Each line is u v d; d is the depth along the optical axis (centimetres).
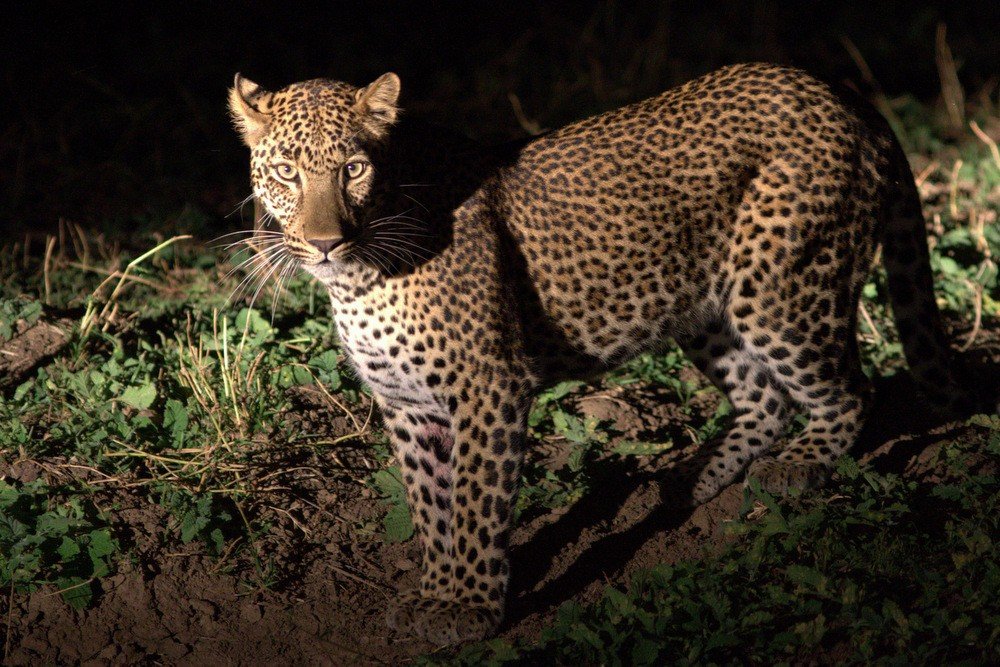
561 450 1036
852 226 904
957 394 1008
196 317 1166
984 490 902
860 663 748
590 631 778
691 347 1009
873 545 844
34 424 991
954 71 1969
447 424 873
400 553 927
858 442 1032
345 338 849
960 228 1395
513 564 908
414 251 813
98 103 1842
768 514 907
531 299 871
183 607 862
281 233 862
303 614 862
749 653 768
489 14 2262
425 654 805
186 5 2186
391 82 801
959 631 752
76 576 862
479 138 1734
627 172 873
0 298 1209
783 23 2241
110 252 1381
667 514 961
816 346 918
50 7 2117
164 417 998
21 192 1553
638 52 1984
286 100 808
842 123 894
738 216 892
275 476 970
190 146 1711
